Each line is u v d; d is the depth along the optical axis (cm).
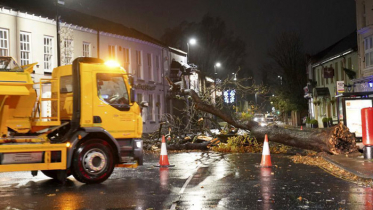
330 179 1098
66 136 1113
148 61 4212
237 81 2516
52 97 1233
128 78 1202
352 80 4134
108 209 808
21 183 1162
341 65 4784
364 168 1185
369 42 3772
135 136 1198
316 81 5916
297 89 6319
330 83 5222
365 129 1428
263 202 832
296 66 6381
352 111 1944
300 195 892
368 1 3762
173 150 2222
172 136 2348
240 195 907
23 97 1077
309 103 6119
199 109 2177
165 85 4528
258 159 1669
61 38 2986
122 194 957
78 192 1001
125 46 3781
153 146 2250
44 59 2923
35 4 2994
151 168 1430
